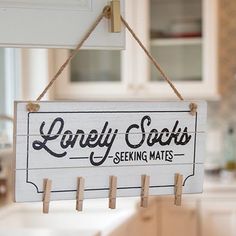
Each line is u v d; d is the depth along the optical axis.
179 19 3.50
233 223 3.17
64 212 2.62
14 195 0.95
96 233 1.81
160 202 3.19
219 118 3.76
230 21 3.73
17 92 3.21
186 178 1.05
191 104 1.04
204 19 3.41
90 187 0.99
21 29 0.98
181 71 3.51
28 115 0.95
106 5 1.01
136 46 3.42
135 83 3.43
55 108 0.96
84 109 0.98
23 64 3.19
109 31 1.01
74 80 3.52
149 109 1.02
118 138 1.00
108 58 3.50
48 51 3.22
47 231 1.86
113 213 2.52
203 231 3.20
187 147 1.04
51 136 0.96
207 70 3.41
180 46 3.51
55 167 0.97
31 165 0.96
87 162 0.99
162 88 3.42
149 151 1.02
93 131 0.99
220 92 3.63
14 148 0.95
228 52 3.74
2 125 3.05
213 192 3.19
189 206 3.19
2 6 0.97
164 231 3.19
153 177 1.03
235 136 3.68
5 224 2.46
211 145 3.74
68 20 1.00
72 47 1.01
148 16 3.45
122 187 1.01
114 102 1.00
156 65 1.03
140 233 2.86
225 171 3.45
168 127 1.03
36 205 2.70
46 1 0.99
